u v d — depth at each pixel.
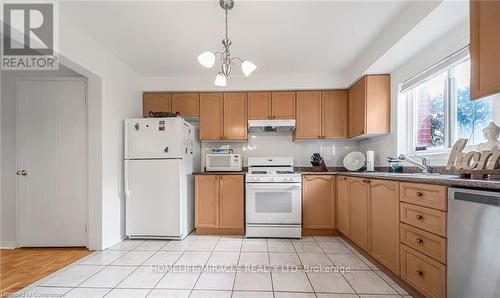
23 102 2.92
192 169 3.60
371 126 3.04
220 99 3.74
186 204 3.29
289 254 2.60
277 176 3.24
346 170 3.92
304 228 3.30
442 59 2.14
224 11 2.08
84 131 2.91
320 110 3.70
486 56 1.34
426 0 1.85
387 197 2.01
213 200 3.38
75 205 2.89
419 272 1.62
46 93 2.92
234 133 3.72
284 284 1.94
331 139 3.84
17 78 2.93
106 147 2.79
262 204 3.23
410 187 1.71
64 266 2.32
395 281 1.98
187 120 3.94
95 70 2.60
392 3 2.00
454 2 1.68
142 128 3.11
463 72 2.13
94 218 2.73
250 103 3.72
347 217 2.89
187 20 2.22
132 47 2.75
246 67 2.10
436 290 1.47
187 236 3.29
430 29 2.03
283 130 3.89
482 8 1.36
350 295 1.78
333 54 2.96
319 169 3.83
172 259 2.46
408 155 2.61
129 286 1.91
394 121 2.92
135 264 2.34
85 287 1.90
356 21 2.26
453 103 2.23
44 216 2.89
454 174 2.05
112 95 2.91
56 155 2.90
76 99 2.92
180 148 3.10
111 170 2.89
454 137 2.21
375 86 3.04
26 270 2.24
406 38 2.17
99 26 2.32
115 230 2.96
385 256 2.05
